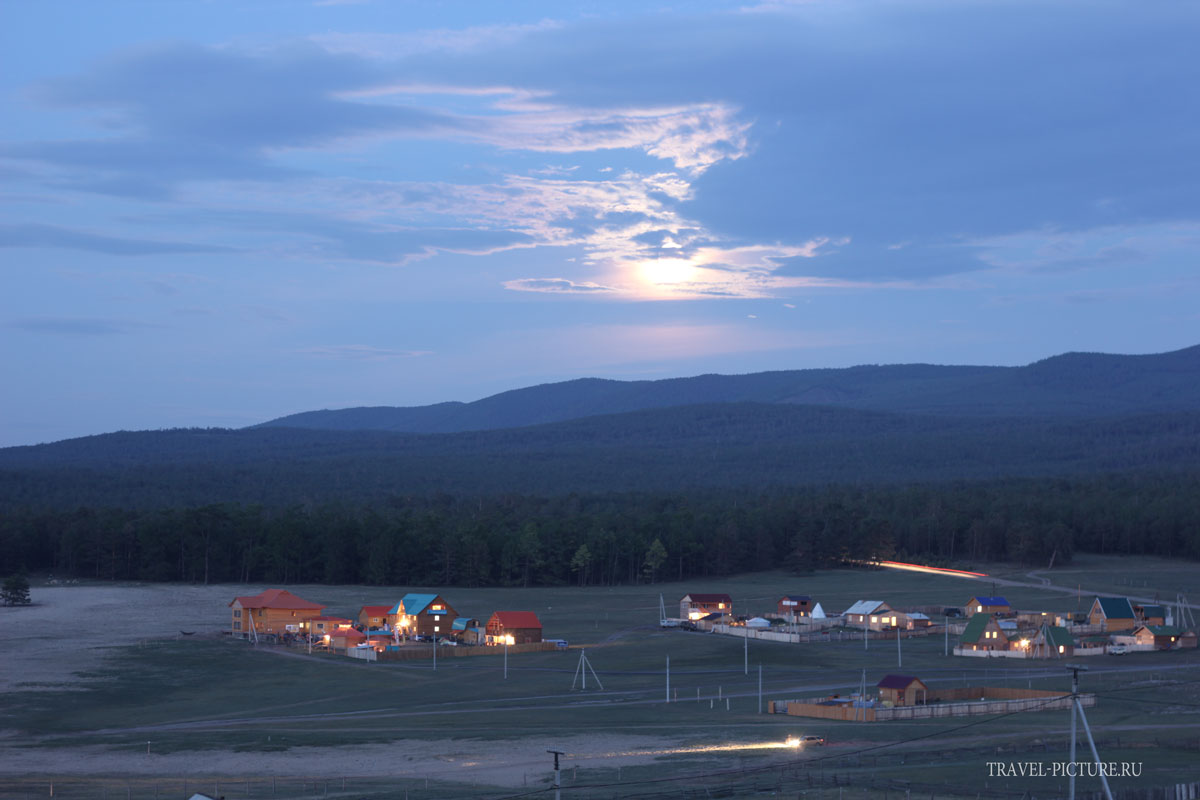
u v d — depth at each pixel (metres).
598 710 118.50
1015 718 108.62
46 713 119.50
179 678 141.12
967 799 76.31
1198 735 96.94
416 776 88.94
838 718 111.62
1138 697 119.25
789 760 91.69
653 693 129.62
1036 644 158.50
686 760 92.62
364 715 117.88
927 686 128.25
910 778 83.12
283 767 93.19
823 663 152.12
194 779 88.88
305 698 128.62
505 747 99.75
